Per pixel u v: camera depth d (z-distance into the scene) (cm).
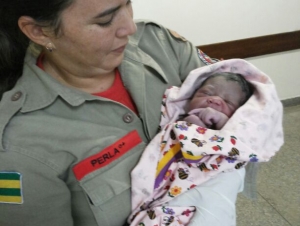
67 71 69
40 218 66
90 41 60
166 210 72
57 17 57
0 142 61
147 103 79
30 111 66
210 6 154
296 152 175
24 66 72
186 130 73
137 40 83
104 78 74
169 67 86
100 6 55
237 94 81
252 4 160
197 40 162
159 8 147
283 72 188
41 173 63
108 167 70
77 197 71
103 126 71
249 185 92
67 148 66
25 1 56
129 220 74
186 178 73
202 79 86
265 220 143
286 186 157
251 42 170
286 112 200
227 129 72
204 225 70
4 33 70
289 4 166
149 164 72
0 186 63
